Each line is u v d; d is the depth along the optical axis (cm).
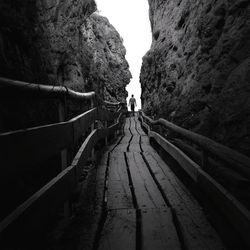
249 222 188
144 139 963
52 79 456
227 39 400
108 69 2098
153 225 271
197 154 376
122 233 257
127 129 1373
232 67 380
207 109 435
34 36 393
